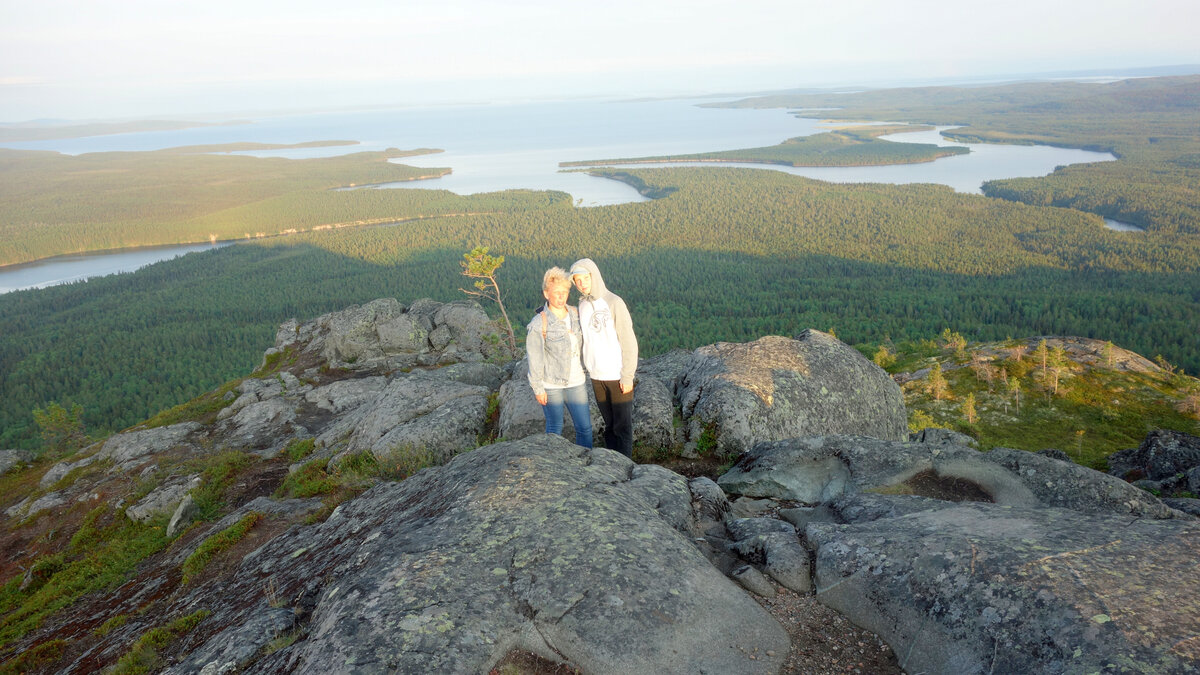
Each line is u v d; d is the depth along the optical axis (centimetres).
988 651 300
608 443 670
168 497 1382
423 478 565
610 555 374
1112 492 487
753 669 320
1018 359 5731
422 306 2647
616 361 630
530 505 424
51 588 1184
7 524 1661
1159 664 252
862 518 472
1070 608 294
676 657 318
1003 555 346
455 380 1216
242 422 1941
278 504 915
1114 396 5031
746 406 767
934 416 5144
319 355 2522
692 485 557
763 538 442
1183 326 11606
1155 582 305
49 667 734
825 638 350
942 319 13600
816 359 884
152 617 650
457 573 360
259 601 482
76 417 5272
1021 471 531
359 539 499
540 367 627
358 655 299
